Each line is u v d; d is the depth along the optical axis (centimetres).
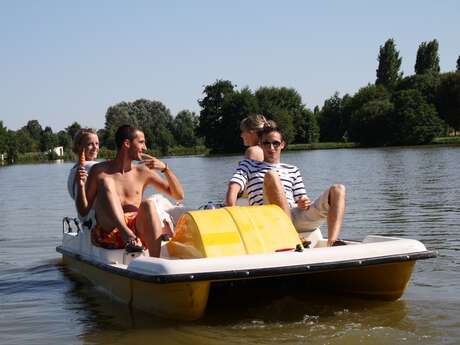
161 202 693
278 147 641
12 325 517
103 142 7288
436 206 1214
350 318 495
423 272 644
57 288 654
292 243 524
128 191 640
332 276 575
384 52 10338
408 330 457
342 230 958
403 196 1447
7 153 8575
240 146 7512
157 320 509
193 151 8844
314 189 1769
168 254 554
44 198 1970
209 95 7662
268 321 496
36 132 12494
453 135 7719
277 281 606
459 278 612
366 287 547
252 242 512
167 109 13212
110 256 579
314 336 453
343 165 3225
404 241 520
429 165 2834
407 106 7288
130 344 452
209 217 525
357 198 1453
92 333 484
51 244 983
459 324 466
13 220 1350
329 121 9262
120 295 572
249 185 634
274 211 543
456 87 7462
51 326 509
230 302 555
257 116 695
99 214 602
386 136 7475
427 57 9944
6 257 867
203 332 473
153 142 8869
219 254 500
